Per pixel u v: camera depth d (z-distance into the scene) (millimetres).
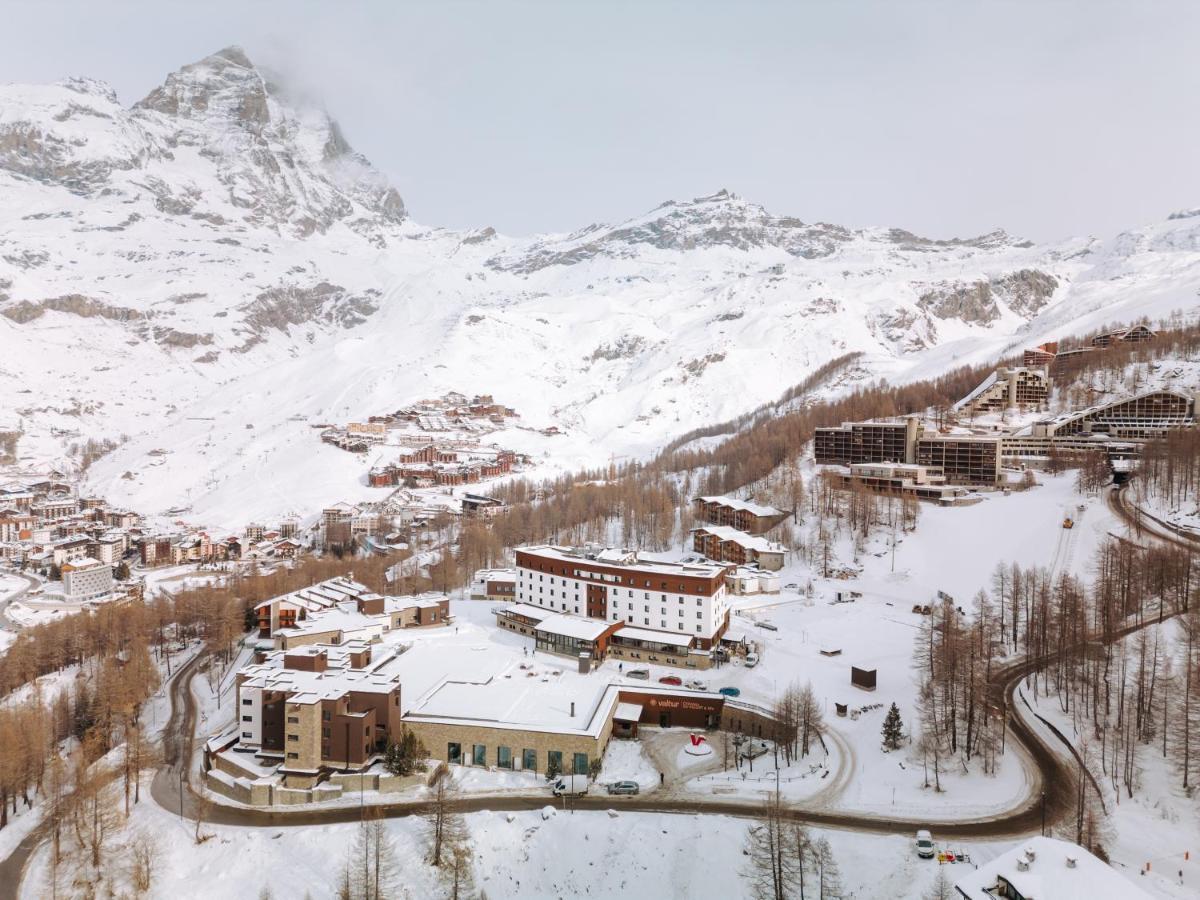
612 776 128375
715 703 147250
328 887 105062
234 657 199625
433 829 111188
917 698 143375
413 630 194500
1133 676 128125
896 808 110000
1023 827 102562
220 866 110688
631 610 182000
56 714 162375
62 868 114438
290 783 127375
